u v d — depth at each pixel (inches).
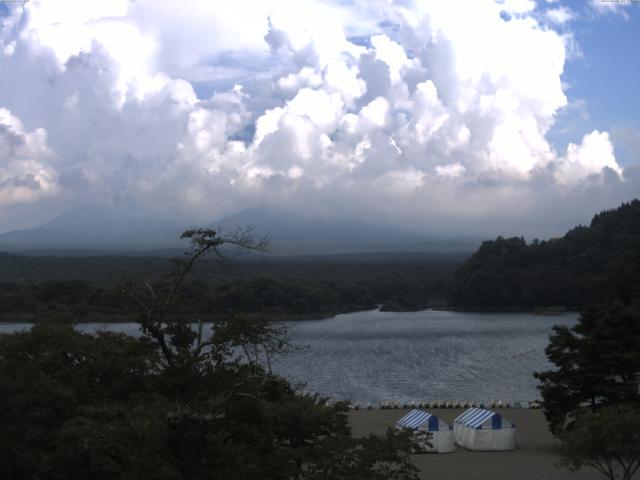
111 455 1168.8
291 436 1584.6
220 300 4820.4
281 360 5718.5
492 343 6840.6
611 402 2267.5
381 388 4335.6
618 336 2329.0
